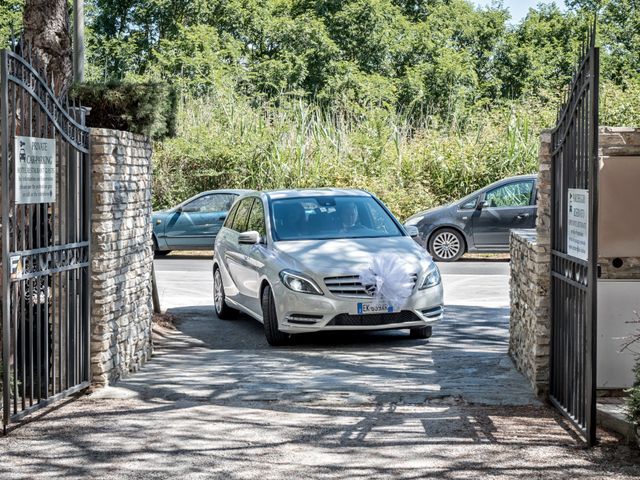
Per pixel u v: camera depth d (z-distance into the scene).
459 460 6.14
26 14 10.55
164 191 27.89
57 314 7.84
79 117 7.93
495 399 7.84
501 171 26.83
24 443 6.59
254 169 27.84
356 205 11.91
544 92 30.86
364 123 29.22
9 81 6.62
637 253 7.49
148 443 6.59
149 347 9.83
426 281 10.60
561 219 7.42
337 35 45.56
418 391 8.12
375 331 11.67
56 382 7.89
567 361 7.17
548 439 6.64
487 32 50.41
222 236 12.98
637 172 7.46
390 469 5.96
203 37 41.22
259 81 41.31
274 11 47.72
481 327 11.91
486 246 21.11
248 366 9.39
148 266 9.76
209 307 14.02
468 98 43.62
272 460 6.18
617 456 6.21
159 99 9.58
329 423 7.13
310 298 10.25
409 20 51.84
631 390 6.48
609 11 52.31
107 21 46.44
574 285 6.82
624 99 29.88
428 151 27.47
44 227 7.23
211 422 7.16
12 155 7.36
